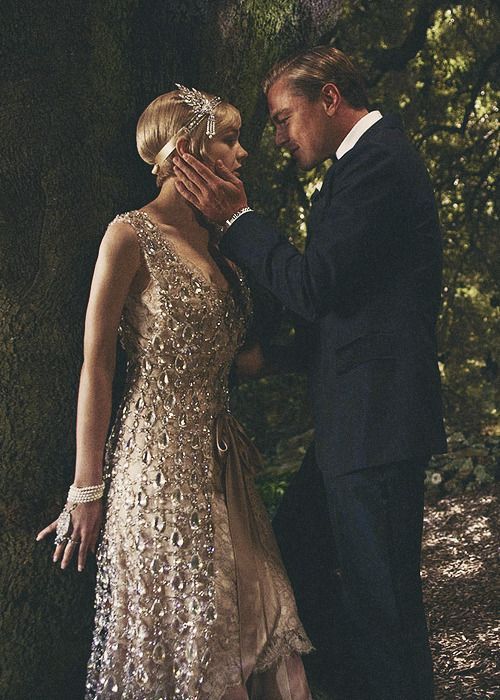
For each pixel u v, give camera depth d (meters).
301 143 3.43
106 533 3.15
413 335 3.23
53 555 3.22
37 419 3.39
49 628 3.37
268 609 3.19
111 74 3.46
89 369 3.04
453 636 4.93
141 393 3.13
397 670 3.32
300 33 3.85
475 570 6.16
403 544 3.27
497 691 4.16
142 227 3.09
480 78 10.35
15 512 3.37
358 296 3.25
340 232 3.16
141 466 3.09
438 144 11.12
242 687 3.11
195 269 3.14
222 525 3.15
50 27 3.39
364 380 3.22
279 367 3.67
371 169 3.22
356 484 3.24
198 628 3.04
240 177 3.98
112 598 3.12
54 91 3.40
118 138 3.48
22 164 3.38
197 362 3.13
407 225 3.25
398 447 3.17
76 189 3.42
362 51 10.13
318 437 3.36
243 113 3.85
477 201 11.48
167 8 3.54
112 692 3.08
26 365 3.39
